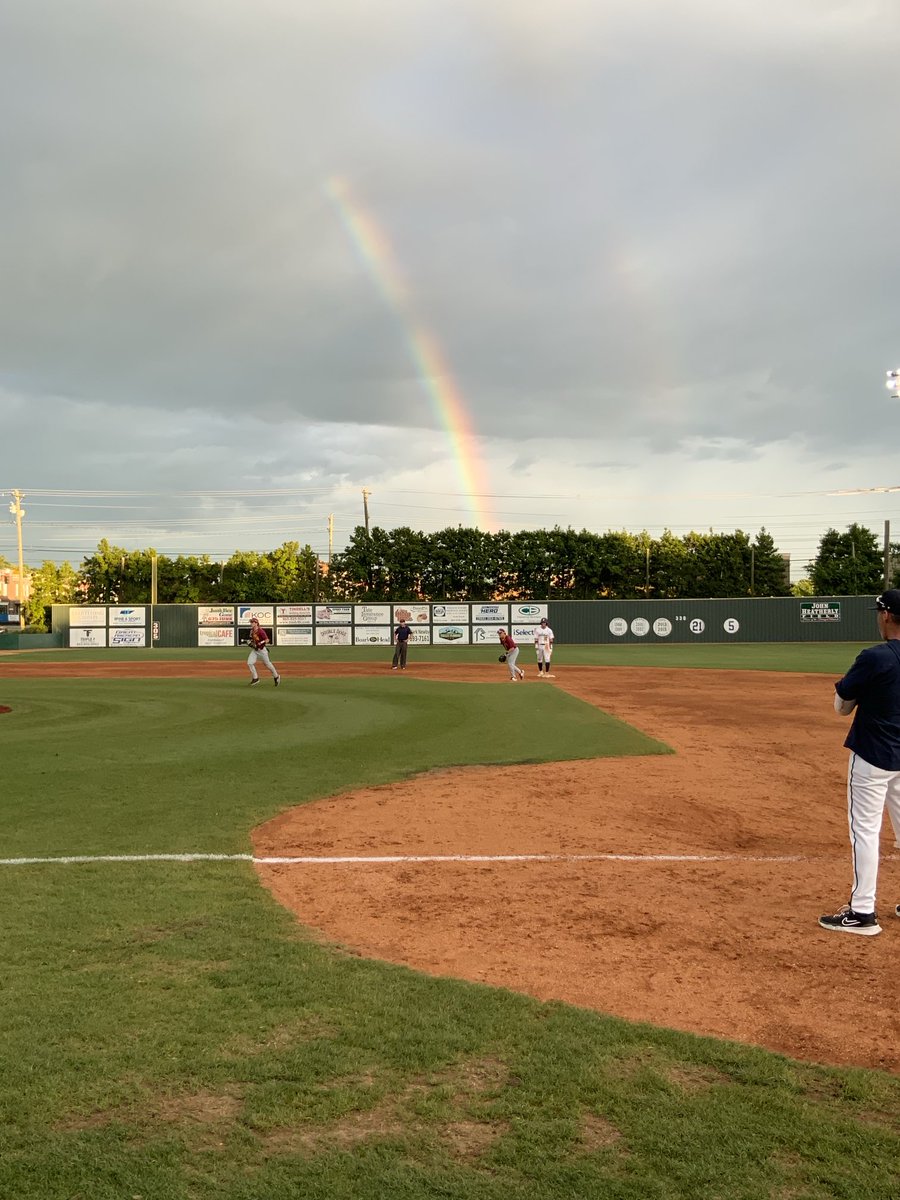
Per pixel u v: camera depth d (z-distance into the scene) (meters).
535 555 76.31
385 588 77.56
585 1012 4.32
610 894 6.39
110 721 16.86
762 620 56.31
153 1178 3.00
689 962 5.09
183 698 21.56
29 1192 2.93
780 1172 3.04
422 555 76.25
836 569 80.38
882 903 6.21
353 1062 3.78
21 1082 3.61
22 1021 4.16
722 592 77.19
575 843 7.89
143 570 79.50
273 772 11.34
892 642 5.51
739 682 26.95
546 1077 3.67
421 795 9.98
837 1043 4.09
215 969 4.83
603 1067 3.76
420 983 4.66
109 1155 3.13
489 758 12.54
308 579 79.44
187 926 5.55
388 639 55.25
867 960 5.14
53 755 12.63
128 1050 3.87
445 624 55.41
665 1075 3.70
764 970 4.98
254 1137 3.24
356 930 5.61
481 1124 3.33
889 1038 4.15
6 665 38.38
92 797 9.73
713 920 5.83
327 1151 3.16
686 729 15.95
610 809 9.30
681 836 8.19
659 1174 3.03
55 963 4.90
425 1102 3.47
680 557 77.69
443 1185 2.96
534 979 4.83
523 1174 3.03
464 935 5.52
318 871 6.96
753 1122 3.34
